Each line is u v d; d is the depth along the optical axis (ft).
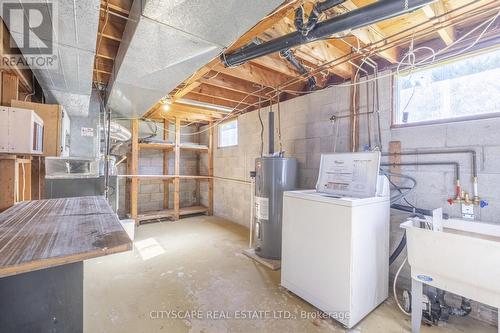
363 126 8.06
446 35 5.78
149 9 3.91
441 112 6.62
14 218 3.85
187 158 18.21
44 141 7.48
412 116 7.14
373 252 6.06
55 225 3.45
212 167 16.92
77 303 3.51
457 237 4.63
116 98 8.93
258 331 5.36
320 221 6.10
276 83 9.46
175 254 9.66
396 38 6.58
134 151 13.91
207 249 10.24
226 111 13.92
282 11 5.14
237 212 14.58
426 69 6.89
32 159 8.14
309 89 9.89
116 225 3.47
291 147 10.72
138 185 16.06
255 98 12.26
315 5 4.76
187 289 7.05
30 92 8.17
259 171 9.48
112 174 11.03
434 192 6.57
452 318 5.88
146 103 9.62
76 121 10.14
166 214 15.05
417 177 6.88
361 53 6.62
